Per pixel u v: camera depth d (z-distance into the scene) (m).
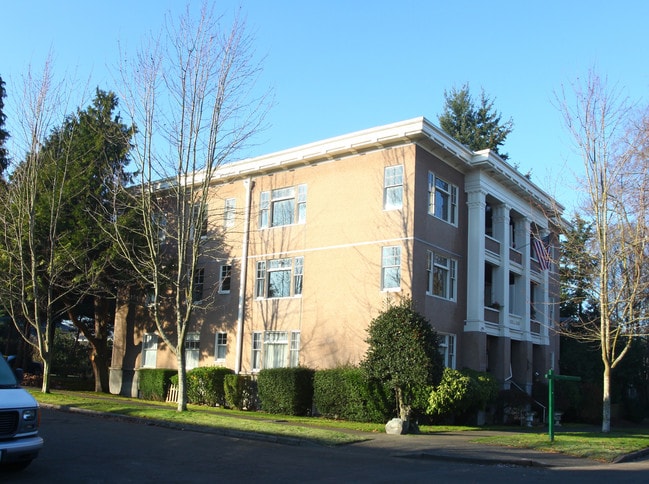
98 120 27.44
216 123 20.84
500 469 12.66
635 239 21.14
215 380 26.14
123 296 30.36
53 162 25.16
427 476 11.27
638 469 13.31
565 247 24.83
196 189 26.75
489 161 25.92
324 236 25.28
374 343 18.77
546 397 28.02
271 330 26.19
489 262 27.00
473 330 25.11
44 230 25.53
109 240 25.80
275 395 23.58
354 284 23.92
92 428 15.87
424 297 23.05
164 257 27.88
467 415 23.33
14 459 9.27
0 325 38.88
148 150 20.98
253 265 27.52
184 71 20.67
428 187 24.11
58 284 25.53
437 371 18.08
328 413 22.33
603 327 22.08
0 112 32.38
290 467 11.68
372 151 24.56
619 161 21.39
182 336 20.16
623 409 35.84
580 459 14.42
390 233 23.38
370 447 14.88
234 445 14.26
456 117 51.91
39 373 39.38
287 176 27.12
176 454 12.54
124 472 10.31
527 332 29.36
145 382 28.75
